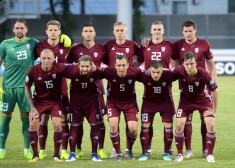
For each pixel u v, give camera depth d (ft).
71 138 33.09
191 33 35.24
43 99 33.17
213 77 36.24
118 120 33.19
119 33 35.68
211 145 32.58
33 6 128.36
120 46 36.14
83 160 33.04
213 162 32.07
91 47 35.91
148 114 33.63
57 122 32.73
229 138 42.37
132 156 34.04
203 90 32.83
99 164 31.24
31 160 32.73
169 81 32.99
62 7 128.16
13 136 43.19
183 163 31.71
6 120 35.27
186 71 32.32
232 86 84.79
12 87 34.99
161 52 36.24
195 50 35.73
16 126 48.14
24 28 34.65
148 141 34.09
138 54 36.91
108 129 47.06
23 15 127.65
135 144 40.06
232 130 46.52
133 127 32.96
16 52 34.73
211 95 34.01
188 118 34.86
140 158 33.40
